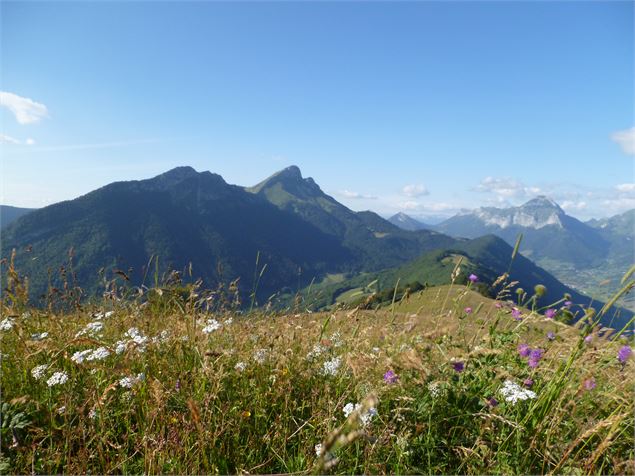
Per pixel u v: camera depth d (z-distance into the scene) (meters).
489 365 1.33
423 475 1.00
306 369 1.41
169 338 1.50
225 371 1.30
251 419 1.19
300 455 1.04
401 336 1.61
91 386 1.21
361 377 1.29
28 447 1.02
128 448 1.05
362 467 1.00
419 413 1.19
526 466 1.02
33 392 1.22
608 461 1.01
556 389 1.11
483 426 1.10
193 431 1.03
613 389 1.18
